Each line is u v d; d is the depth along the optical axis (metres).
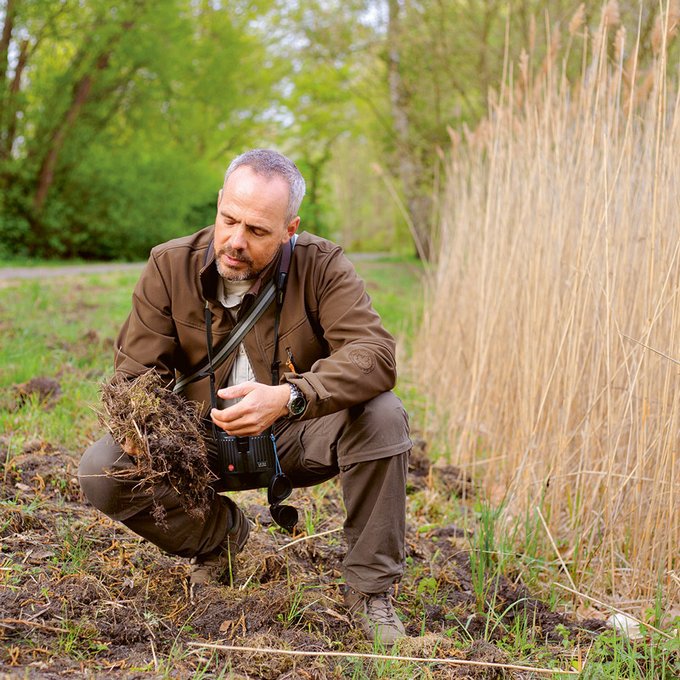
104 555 2.94
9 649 2.25
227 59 23.22
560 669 2.54
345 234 49.09
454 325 6.10
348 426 2.62
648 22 6.51
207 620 2.59
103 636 2.42
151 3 19.11
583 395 3.91
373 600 2.69
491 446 4.69
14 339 6.51
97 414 2.51
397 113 18.78
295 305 2.65
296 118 30.09
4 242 19.91
